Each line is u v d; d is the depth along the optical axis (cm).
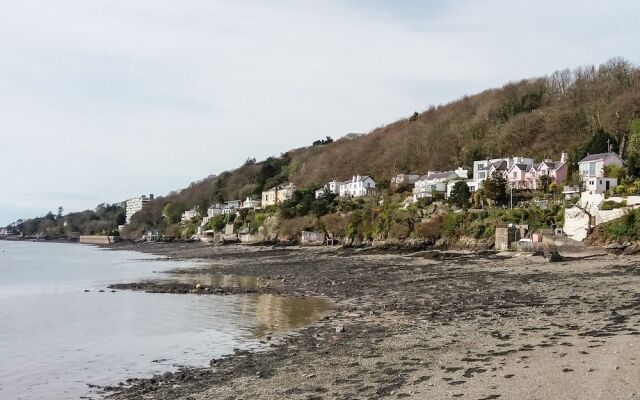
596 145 8262
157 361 2100
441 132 14325
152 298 3884
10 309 3453
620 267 4075
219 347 2288
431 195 9112
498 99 14238
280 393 1517
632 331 1916
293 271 5769
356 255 7356
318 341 2230
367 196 11281
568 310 2494
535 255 5162
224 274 5738
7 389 1767
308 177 16725
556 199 7000
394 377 1570
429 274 4647
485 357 1716
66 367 2042
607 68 12400
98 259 9644
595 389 1268
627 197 5488
